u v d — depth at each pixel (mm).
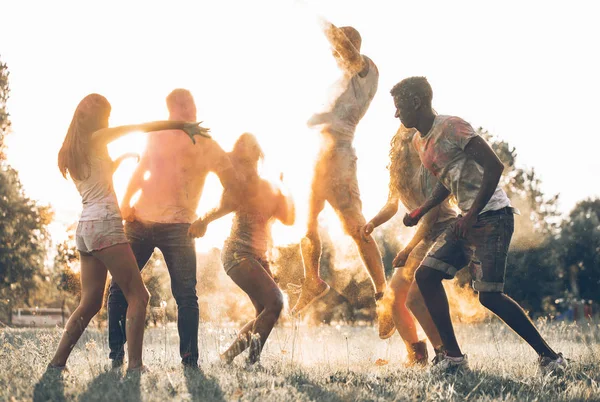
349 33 5910
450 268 4949
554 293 22891
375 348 7113
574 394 3924
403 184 5758
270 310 5281
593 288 34250
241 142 5441
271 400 3598
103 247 4824
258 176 5449
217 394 3803
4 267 27688
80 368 4883
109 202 4902
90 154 4887
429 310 4945
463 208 4895
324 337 7301
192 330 5145
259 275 5332
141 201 5223
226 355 5266
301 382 4371
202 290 6133
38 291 28344
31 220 28359
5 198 27844
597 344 6738
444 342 4895
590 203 48438
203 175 5316
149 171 5234
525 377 4406
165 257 5273
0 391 3764
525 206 23656
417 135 5094
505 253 4863
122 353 5340
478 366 5082
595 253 34062
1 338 6125
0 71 25625
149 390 3850
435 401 3773
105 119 5031
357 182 5805
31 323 7613
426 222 5703
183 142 5277
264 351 5723
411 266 5777
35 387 3926
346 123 5746
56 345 5465
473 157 4773
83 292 4992
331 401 3713
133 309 4867
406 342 5801
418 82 4945
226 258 5414
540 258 22281
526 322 4879
